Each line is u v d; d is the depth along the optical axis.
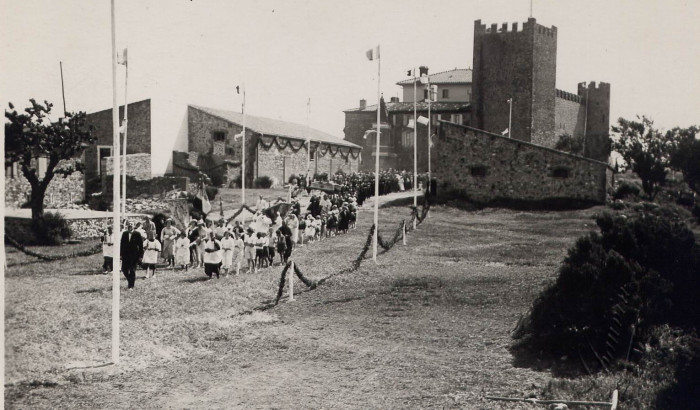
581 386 12.73
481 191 50.06
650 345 13.67
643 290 14.28
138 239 23.48
